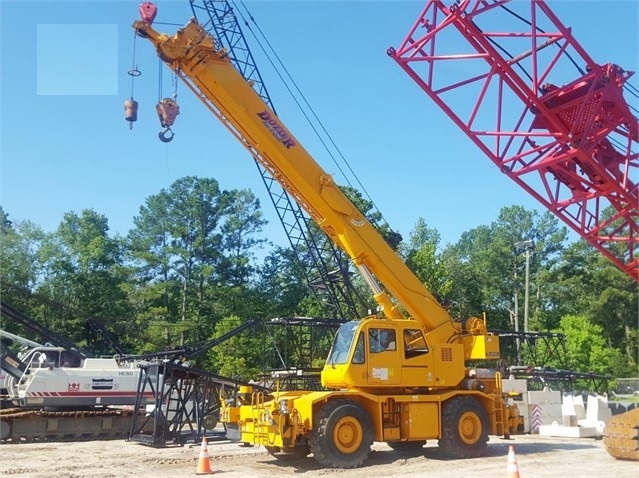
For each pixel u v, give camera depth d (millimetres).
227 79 17922
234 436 17844
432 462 15953
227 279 73312
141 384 24531
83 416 23719
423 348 17375
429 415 16766
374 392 16734
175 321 65750
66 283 62062
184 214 74000
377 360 16594
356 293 40500
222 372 48531
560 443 20922
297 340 45938
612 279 70875
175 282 69562
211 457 17453
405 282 18188
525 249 46438
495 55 20406
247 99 18031
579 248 78812
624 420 16234
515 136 21828
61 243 66688
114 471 14836
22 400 23625
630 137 22500
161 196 75250
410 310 18219
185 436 21578
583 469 14688
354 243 18094
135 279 70375
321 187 18094
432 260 52188
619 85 21359
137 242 74688
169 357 27281
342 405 15523
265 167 18234
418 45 20984
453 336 18297
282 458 17016
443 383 17328
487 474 13859
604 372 58281
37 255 63031
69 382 24141
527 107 21609
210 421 21766
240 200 76812
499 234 85000
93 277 63719
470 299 72625
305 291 71062
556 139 21828
